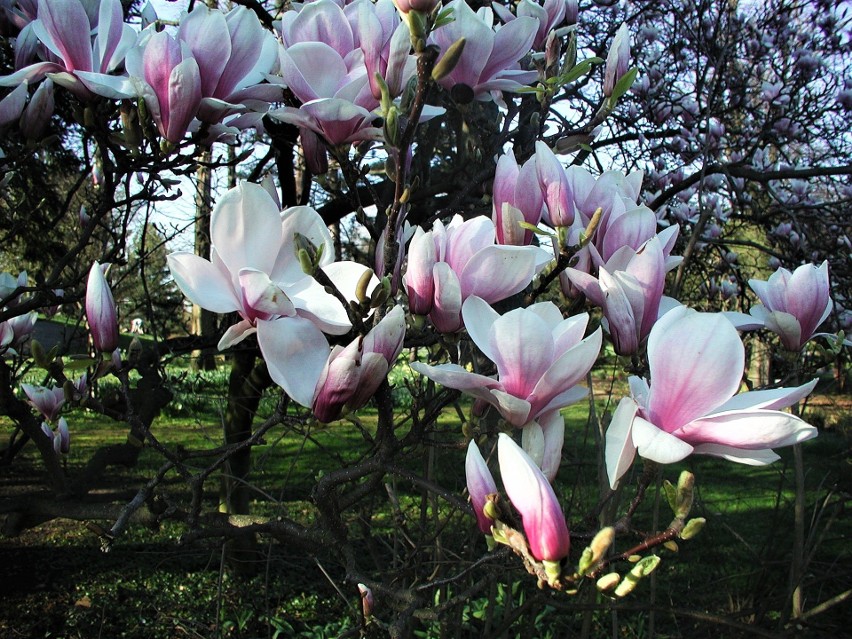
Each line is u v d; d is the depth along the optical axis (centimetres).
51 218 296
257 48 75
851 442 207
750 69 281
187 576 310
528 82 84
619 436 56
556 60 82
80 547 345
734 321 86
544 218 77
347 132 71
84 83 77
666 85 265
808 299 85
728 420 56
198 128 78
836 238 266
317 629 259
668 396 57
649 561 54
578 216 75
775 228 269
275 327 63
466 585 155
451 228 69
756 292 89
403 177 65
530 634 169
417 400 79
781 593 212
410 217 193
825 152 305
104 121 85
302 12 72
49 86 92
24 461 404
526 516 54
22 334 129
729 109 265
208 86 74
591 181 77
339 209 230
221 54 74
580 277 71
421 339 79
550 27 93
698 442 57
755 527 277
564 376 60
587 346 59
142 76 74
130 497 130
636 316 68
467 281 66
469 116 100
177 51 72
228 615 277
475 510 60
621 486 126
